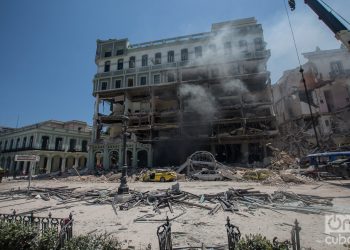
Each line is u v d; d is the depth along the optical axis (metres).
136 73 43.16
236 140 35.94
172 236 6.84
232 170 28.66
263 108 37.03
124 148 13.77
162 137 38.91
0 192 18.33
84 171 37.47
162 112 40.31
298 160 30.12
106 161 38.88
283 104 44.91
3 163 57.22
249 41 39.22
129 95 44.31
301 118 38.69
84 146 58.41
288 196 12.77
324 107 37.22
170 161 39.72
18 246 4.39
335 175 22.62
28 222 5.65
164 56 43.44
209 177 26.97
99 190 17.50
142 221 8.73
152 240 6.54
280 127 45.78
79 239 4.38
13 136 57.69
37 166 49.00
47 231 4.80
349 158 22.97
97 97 43.72
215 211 10.08
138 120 42.44
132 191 15.30
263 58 37.22
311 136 35.62
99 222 8.66
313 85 38.81
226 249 5.67
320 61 39.28
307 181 20.81
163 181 27.06
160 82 41.66
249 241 3.60
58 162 53.53
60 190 18.00
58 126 57.16
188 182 25.11
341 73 37.34
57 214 10.27
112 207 11.51
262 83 40.06
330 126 35.94
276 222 8.20
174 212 10.13
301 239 6.29
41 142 50.31
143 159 41.59
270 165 30.67
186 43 42.59
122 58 45.75
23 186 24.00
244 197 12.73
